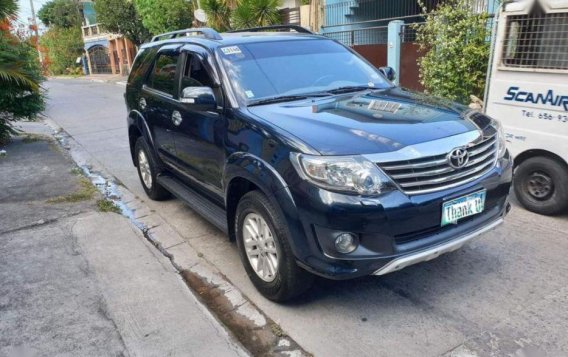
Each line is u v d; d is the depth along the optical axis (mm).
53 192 6164
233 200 3793
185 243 4727
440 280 3771
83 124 12820
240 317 3447
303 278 3270
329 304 3527
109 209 5473
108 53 39781
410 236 3055
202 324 3258
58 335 3148
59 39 46594
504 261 4012
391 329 3205
